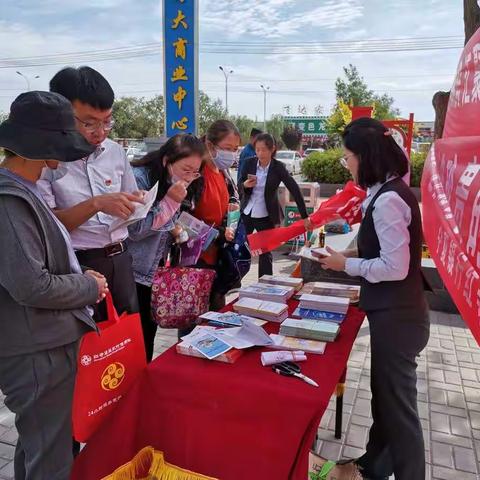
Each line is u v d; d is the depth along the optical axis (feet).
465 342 12.66
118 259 6.70
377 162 5.58
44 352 5.05
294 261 21.58
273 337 5.96
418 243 5.67
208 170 9.41
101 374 5.05
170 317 7.99
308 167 44.14
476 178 3.78
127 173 7.00
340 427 8.38
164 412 5.09
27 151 4.57
